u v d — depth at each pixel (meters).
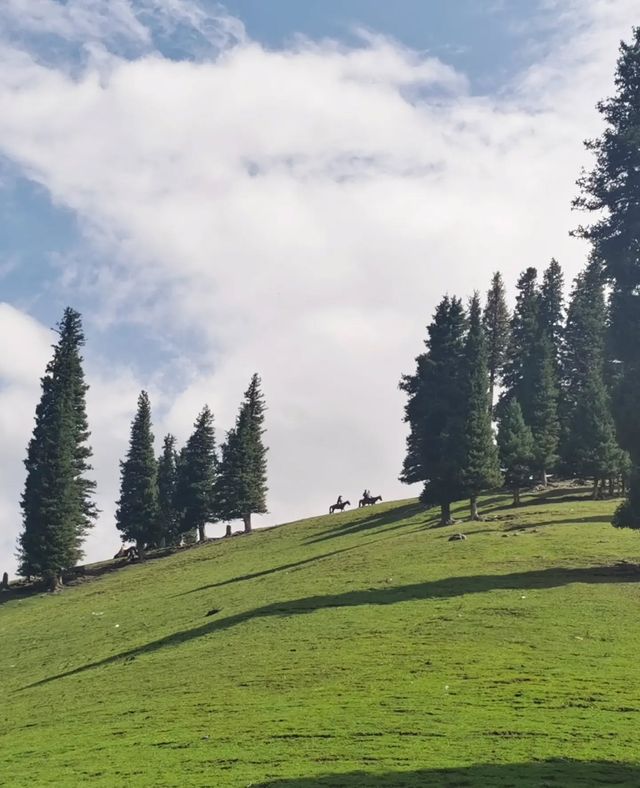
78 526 103.12
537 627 35.62
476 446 77.12
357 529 93.00
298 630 40.00
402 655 33.19
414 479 90.62
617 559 50.09
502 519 74.88
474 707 26.02
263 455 127.44
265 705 28.36
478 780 19.77
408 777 20.28
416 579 49.31
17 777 23.45
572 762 20.91
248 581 65.56
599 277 54.25
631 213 50.84
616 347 50.66
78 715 31.42
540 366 99.00
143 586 83.38
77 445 106.25
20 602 93.38
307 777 20.75
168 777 21.75
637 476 49.38
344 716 26.02
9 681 47.03
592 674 28.94
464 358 79.81
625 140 50.53
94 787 21.55
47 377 105.25
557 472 98.94
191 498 129.75
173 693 32.22
